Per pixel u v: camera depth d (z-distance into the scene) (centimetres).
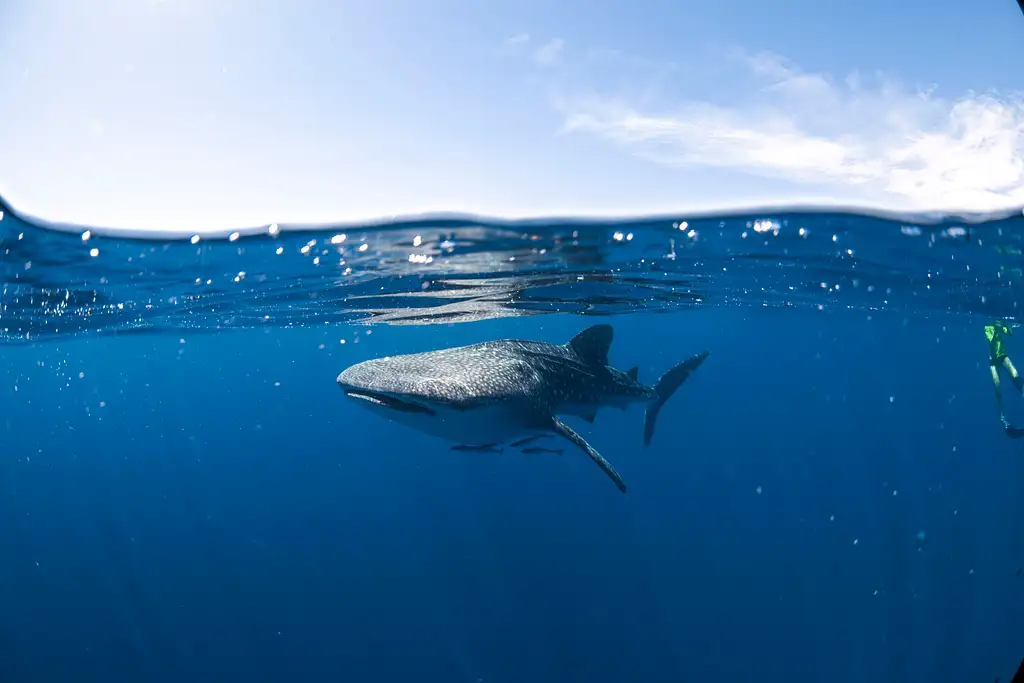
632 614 2139
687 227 809
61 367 2827
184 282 1121
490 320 1917
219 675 1702
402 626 2012
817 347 3856
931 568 2941
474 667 1700
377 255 928
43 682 1723
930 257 1051
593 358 803
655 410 991
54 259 899
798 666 1733
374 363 651
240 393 6012
